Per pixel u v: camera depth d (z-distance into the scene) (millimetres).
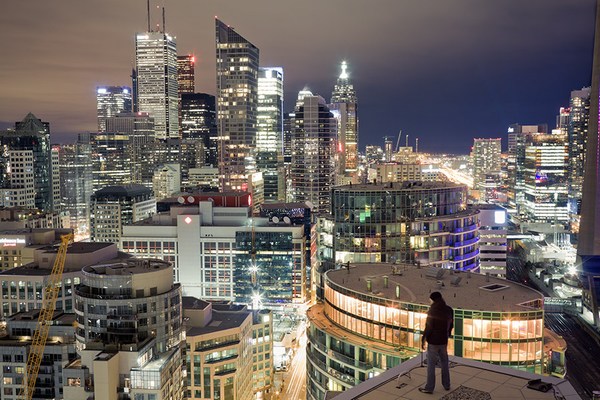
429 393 30547
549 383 31172
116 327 141750
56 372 162875
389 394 30656
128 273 146875
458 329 99062
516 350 96688
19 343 165375
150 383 129500
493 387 31125
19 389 163000
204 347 172625
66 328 167500
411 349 101812
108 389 126875
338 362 109375
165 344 145625
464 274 125875
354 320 111188
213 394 170875
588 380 190000
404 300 103875
